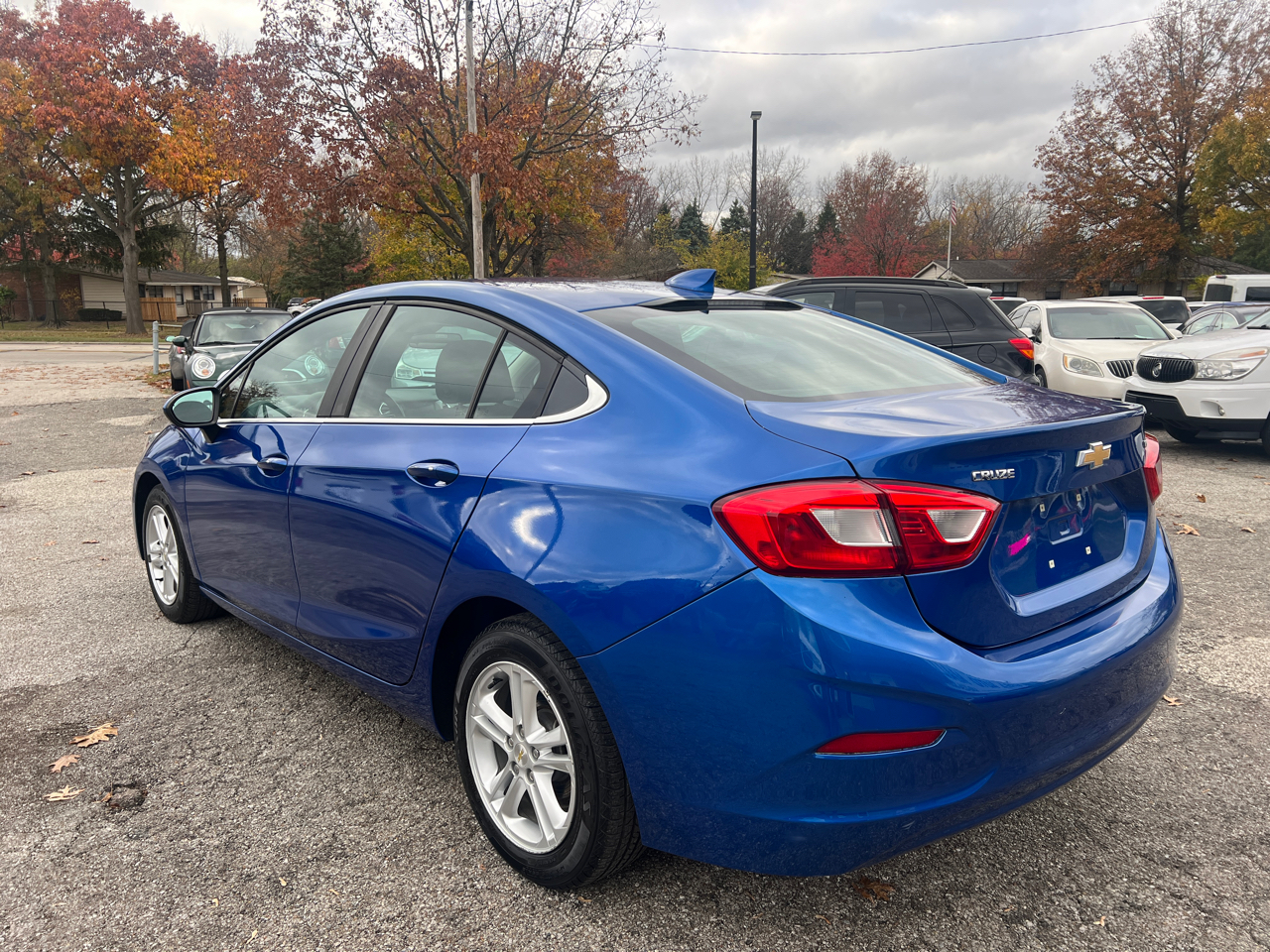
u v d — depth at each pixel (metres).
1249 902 2.17
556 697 2.05
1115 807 2.60
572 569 1.96
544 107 22.25
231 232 50.97
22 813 2.58
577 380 2.24
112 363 23.45
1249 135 34.12
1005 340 8.84
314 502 2.79
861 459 1.72
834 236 62.62
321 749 2.98
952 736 1.72
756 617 1.71
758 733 1.73
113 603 4.48
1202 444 9.70
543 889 2.22
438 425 2.49
